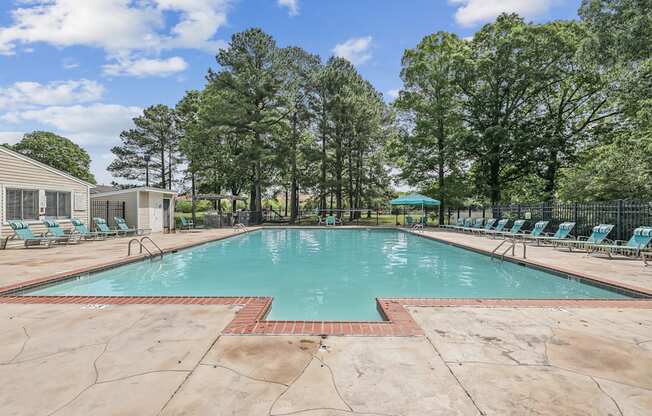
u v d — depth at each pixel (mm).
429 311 4258
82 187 16062
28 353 2955
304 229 23438
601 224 11312
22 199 13039
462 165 26141
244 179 31438
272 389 2371
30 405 2162
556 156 23219
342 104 27656
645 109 15234
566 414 2100
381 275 8477
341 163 31391
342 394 2316
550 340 3303
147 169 40156
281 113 28625
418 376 2570
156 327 3602
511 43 21562
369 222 29938
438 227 23188
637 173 13594
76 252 10336
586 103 23594
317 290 6957
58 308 4305
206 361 2797
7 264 7973
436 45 24312
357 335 3387
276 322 3789
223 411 2111
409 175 26375
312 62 29328
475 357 2910
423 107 24078
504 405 2193
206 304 4504
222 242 15695
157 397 2262
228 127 26188
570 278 7070
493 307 4438
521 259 9031
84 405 2166
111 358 2854
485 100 24094
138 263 9289
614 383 2480
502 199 27234
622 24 14172
